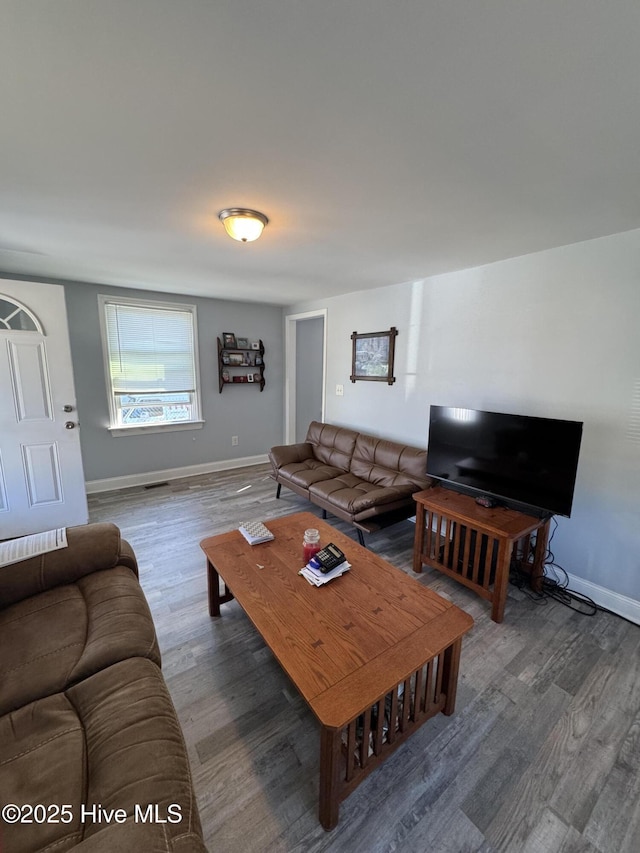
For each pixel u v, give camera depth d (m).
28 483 3.01
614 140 1.21
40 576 1.56
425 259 2.59
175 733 1.03
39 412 2.98
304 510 3.61
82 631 1.35
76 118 1.14
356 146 1.28
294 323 5.16
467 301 2.83
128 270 3.08
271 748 1.40
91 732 1.00
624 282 2.02
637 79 0.93
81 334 3.75
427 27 0.81
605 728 1.48
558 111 1.07
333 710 1.08
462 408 2.78
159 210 1.85
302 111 1.10
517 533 2.03
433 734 1.45
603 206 1.70
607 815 1.20
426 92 1.00
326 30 0.82
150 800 0.83
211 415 4.73
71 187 1.60
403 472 3.15
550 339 2.35
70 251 2.55
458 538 2.34
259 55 0.89
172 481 4.44
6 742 0.97
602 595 2.23
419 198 1.67
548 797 1.25
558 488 2.10
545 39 0.83
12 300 2.80
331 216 1.88
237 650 1.87
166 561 2.68
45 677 1.16
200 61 0.91
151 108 1.09
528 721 1.51
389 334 3.50
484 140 1.23
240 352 4.84
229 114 1.12
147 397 4.25
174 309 4.27
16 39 0.84
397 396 3.51
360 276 3.14
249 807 1.21
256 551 1.98
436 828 1.16
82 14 0.79
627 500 2.10
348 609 1.51
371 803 1.22
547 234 2.07
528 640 1.95
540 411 2.44
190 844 0.77
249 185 1.57
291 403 5.29
